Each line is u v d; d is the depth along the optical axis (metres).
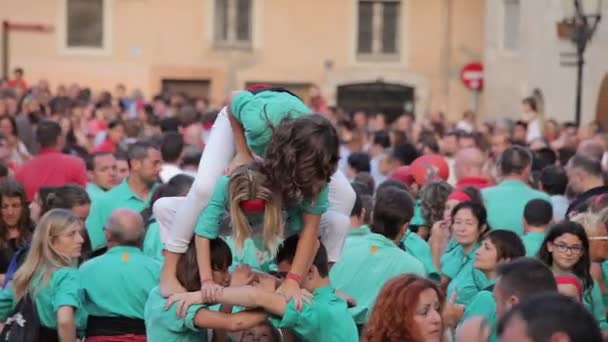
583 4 26.08
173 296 6.92
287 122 6.37
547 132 23.02
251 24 36.75
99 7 36.12
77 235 8.90
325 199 6.65
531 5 31.08
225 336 7.38
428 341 6.42
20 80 30.64
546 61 29.36
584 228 8.55
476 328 6.18
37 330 8.80
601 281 9.08
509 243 8.93
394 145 16.86
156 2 36.31
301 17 36.84
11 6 35.66
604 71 26.16
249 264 7.61
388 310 6.45
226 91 36.75
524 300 4.58
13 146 17.53
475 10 36.84
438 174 13.10
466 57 36.94
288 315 6.75
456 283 9.53
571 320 4.40
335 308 6.90
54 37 35.94
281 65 36.84
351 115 30.06
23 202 10.72
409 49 36.97
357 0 36.91
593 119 26.59
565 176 12.59
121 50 36.28
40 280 8.79
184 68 36.53
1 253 10.60
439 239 10.63
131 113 29.03
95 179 13.39
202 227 6.83
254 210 6.48
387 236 8.98
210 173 6.91
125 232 8.89
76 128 22.80
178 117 21.80
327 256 7.03
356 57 37.03
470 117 29.83
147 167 11.86
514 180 11.67
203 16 36.50
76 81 36.12
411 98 37.09
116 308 8.80
